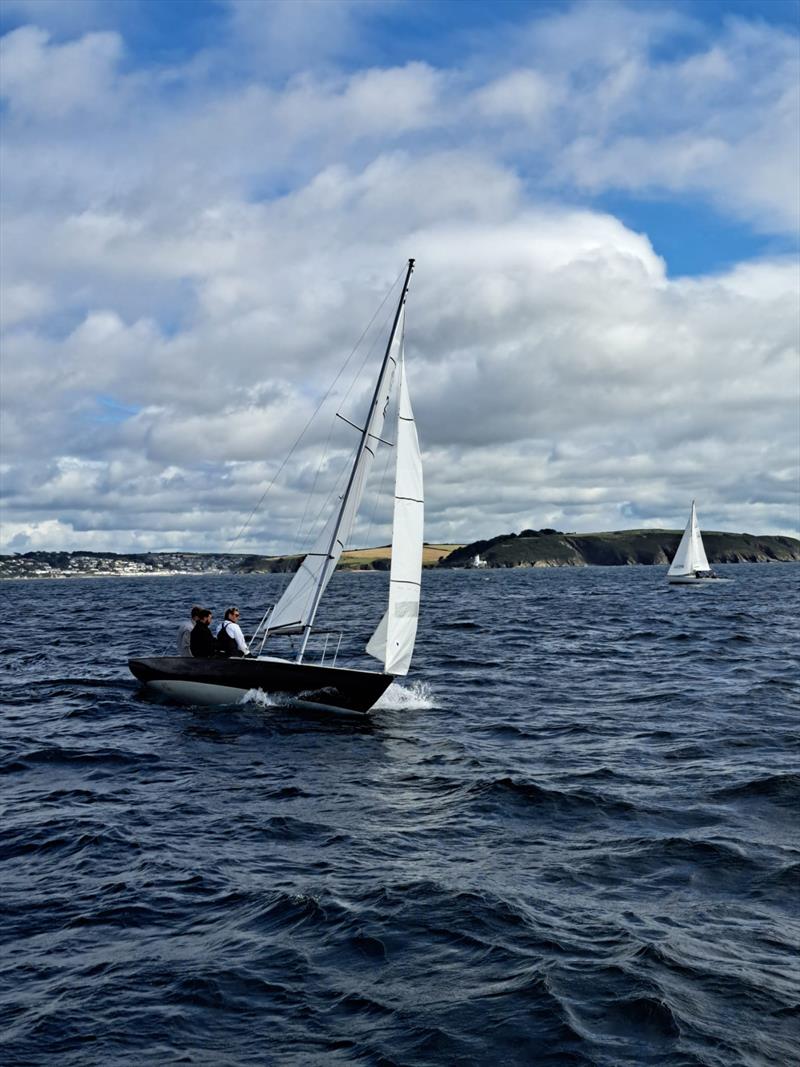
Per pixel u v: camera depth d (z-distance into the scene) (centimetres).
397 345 1938
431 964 747
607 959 750
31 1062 604
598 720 1866
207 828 1130
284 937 802
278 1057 610
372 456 1969
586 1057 606
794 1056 608
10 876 959
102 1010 674
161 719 1872
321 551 1977
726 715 1886
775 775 1326
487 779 1356
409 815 1187
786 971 726
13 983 718
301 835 1102
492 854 1025
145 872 967
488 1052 615
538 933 802
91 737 1694
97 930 819
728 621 4600
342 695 1917
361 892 904
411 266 1930
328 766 1469
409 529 1895
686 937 792
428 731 1759
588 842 1064
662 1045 621
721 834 1076
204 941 794
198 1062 604
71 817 1175
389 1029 646
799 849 1016
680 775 1373
